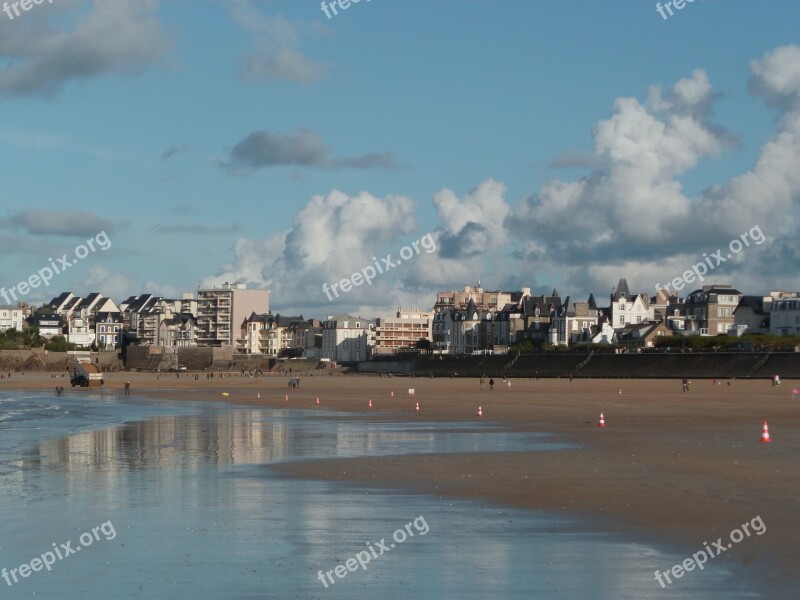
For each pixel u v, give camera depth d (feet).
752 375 556.92
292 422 233.35
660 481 109.40
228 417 257.55
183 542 76.74
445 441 171.01
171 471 124.88
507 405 312.91
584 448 153.38
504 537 77.82
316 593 61.72
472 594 61.16
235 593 61.82
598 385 515.50
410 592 61.72
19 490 106.52
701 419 232.53
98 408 315.99
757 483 106.93
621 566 67.46
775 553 70.33
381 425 219.00
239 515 89.10
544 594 60.95
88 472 123.95
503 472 120.26
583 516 86.69
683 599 59.31
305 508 92.94
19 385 581.12
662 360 631.97
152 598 60.90
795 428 198.70
